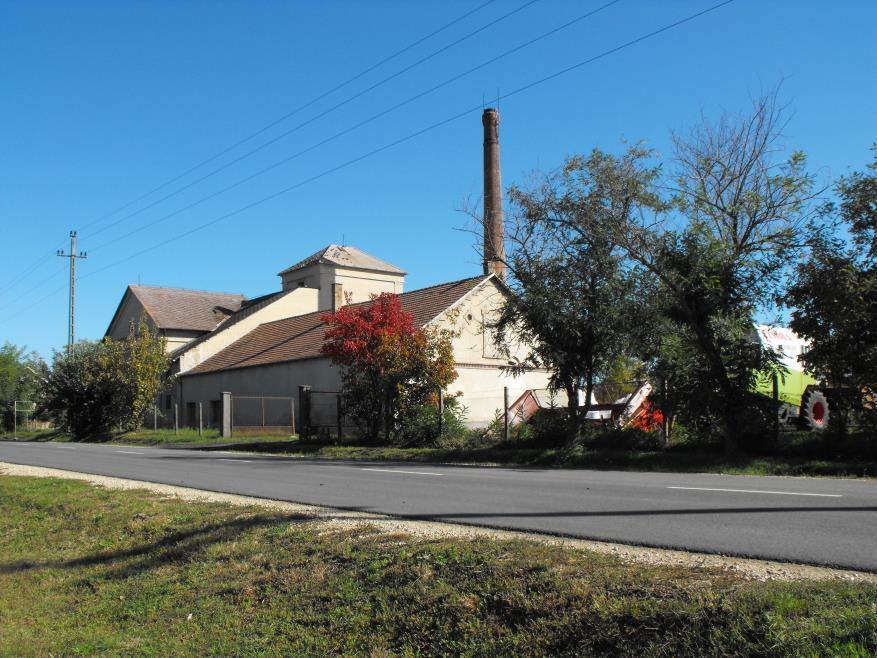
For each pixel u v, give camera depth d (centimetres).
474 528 913
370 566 770
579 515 966
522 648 572
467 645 601
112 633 768
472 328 3444
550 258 1978
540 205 1972
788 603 516
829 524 830
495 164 3912
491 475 1572
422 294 3838
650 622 539
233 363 4256
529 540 799
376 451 2372
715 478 1419
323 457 2392
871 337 1661
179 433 3691
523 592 634
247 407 4022
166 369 4350
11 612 857
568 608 593
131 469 1911
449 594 669
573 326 1931
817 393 2008
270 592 781
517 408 2598
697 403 1788
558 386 2052
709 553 719
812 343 1769
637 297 1894
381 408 2608
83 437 4325
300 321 4453
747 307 1805
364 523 964
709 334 1800
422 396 2531
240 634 716
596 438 1997
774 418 1736
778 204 2044
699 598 550
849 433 1666
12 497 1457
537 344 2094
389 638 650
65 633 787
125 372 4212
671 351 1852
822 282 1667
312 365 3594
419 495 1234
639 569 643
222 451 2861
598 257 1914
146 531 1070
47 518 1272
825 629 478
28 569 1017
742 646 485
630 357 2000
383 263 5831
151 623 776
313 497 1252
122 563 958
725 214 2158
